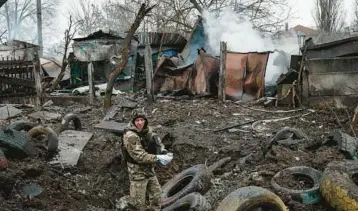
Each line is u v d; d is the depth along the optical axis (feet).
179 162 27.91
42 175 20.98
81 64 68.85
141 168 18.31
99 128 32.89
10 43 82.02
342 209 16.40
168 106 40.45
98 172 25.39
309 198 18.19
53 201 19.43
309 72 39.99
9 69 46.65
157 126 33.45
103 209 20.86
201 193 21.58
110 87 40.09
